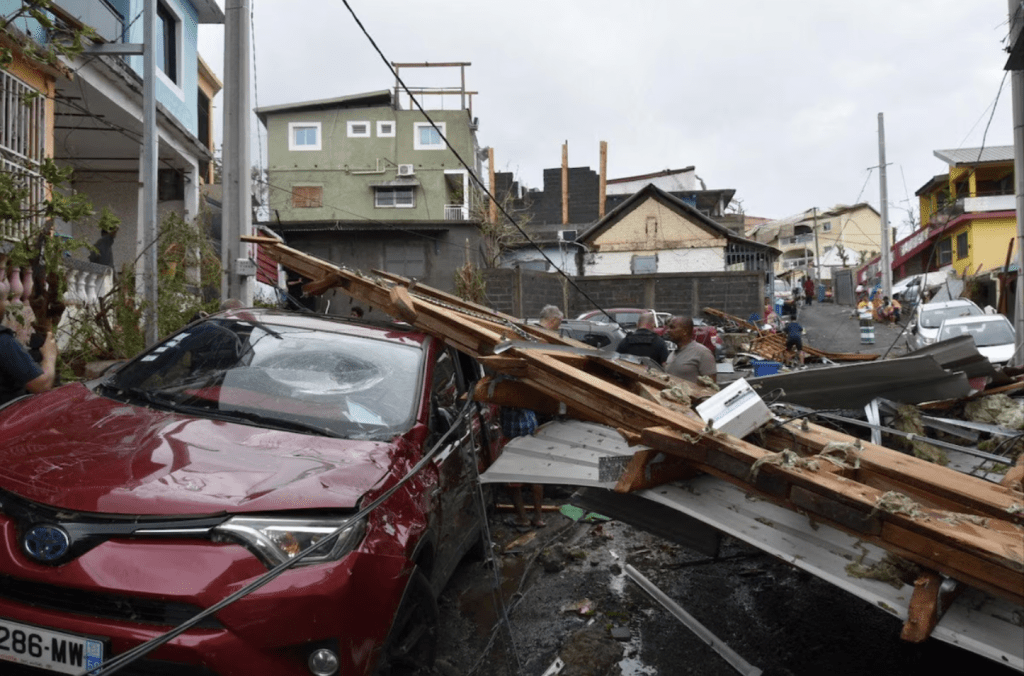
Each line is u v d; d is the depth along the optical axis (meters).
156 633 2.47
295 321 4.62
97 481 2.73
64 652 2.48
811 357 18.70
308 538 2.75
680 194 54.16
